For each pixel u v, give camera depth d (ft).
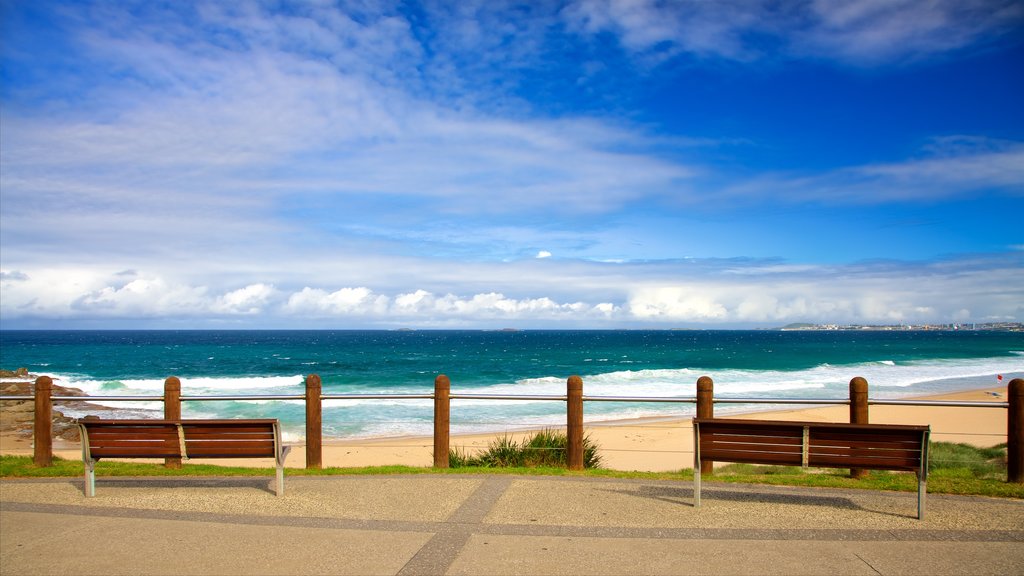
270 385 136.77
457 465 30.12
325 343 404.16
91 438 21.58
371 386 136.15
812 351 275.39
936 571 14.66
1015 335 649.61
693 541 16.81
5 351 288.71
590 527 18.07
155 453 21.36
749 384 120.37
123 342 415.23
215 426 21.16
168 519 18.92
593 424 69.56
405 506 20.26
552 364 200.85
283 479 23.82
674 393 109.09
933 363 185.16
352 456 52.24
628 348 322.55
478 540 16.94
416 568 14.92
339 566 15.07
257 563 15.28
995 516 19.03
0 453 50.11
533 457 30.14
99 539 17.08
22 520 18.89
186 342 416.87
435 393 27.04
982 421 71.31
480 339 515.91
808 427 18.88
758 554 15.81
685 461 48.88
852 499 21.07
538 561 15.37
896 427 18.42
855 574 14.51
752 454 19.45
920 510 18.74
